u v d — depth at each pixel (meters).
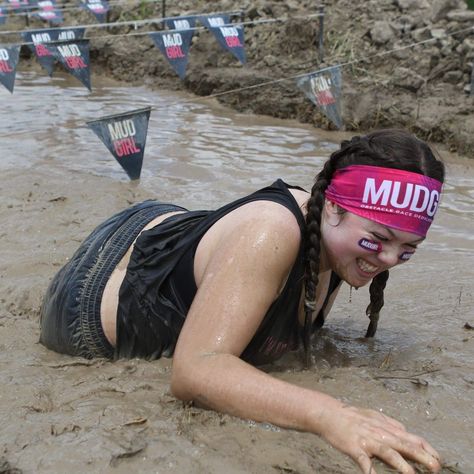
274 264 2.36
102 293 2.87
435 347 3.13
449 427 2.43
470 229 5.02
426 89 8.09
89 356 2.93
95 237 3.01
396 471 2.10
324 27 9.58
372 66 8.72
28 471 2.13
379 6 9.47
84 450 2.20
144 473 2.12
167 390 2.58
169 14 11.55
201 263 2.58
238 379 2.29
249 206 2.50
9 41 12.66
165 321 2.73
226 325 2.32
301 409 2.23
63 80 11.44
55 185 5.86
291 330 2.69
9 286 3.88
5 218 5.04
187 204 5.45
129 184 5.95
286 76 9.12
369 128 7.98
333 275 2.83
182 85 10.48
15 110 9.07
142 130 6.05
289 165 6.62
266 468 2.13
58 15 11.56
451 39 8.31
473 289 3.90
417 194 2.32
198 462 2.15
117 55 11.61
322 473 2.10
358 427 2.16
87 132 7.88
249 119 8.73
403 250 2.40
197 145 7.32
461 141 7.20
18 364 2.92
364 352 3.08
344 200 2.38
